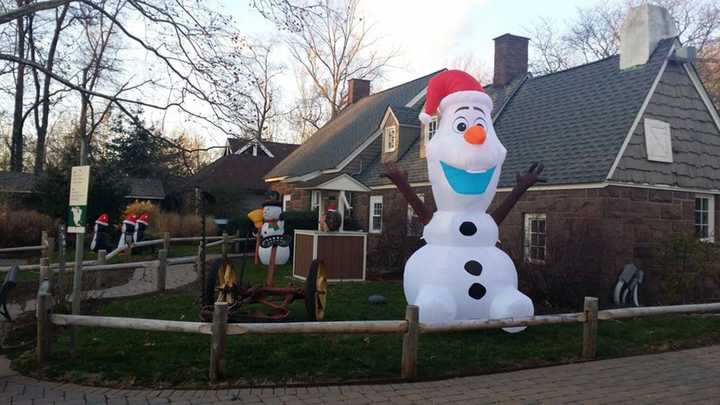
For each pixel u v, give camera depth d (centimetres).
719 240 1430
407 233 1608
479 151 791
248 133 1405
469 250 794
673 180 1352
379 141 2433
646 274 1272
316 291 848
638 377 647
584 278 1108
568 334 831
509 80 2103
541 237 1388
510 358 704
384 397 560
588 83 1645
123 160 3459
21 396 553
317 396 559
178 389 577
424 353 703
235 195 3200
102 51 2009
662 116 1382
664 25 1498
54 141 4366
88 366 638
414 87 2644
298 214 2033
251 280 1358
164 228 2692
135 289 1248
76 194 684
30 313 956
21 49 1808
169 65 1327
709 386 617
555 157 1437
